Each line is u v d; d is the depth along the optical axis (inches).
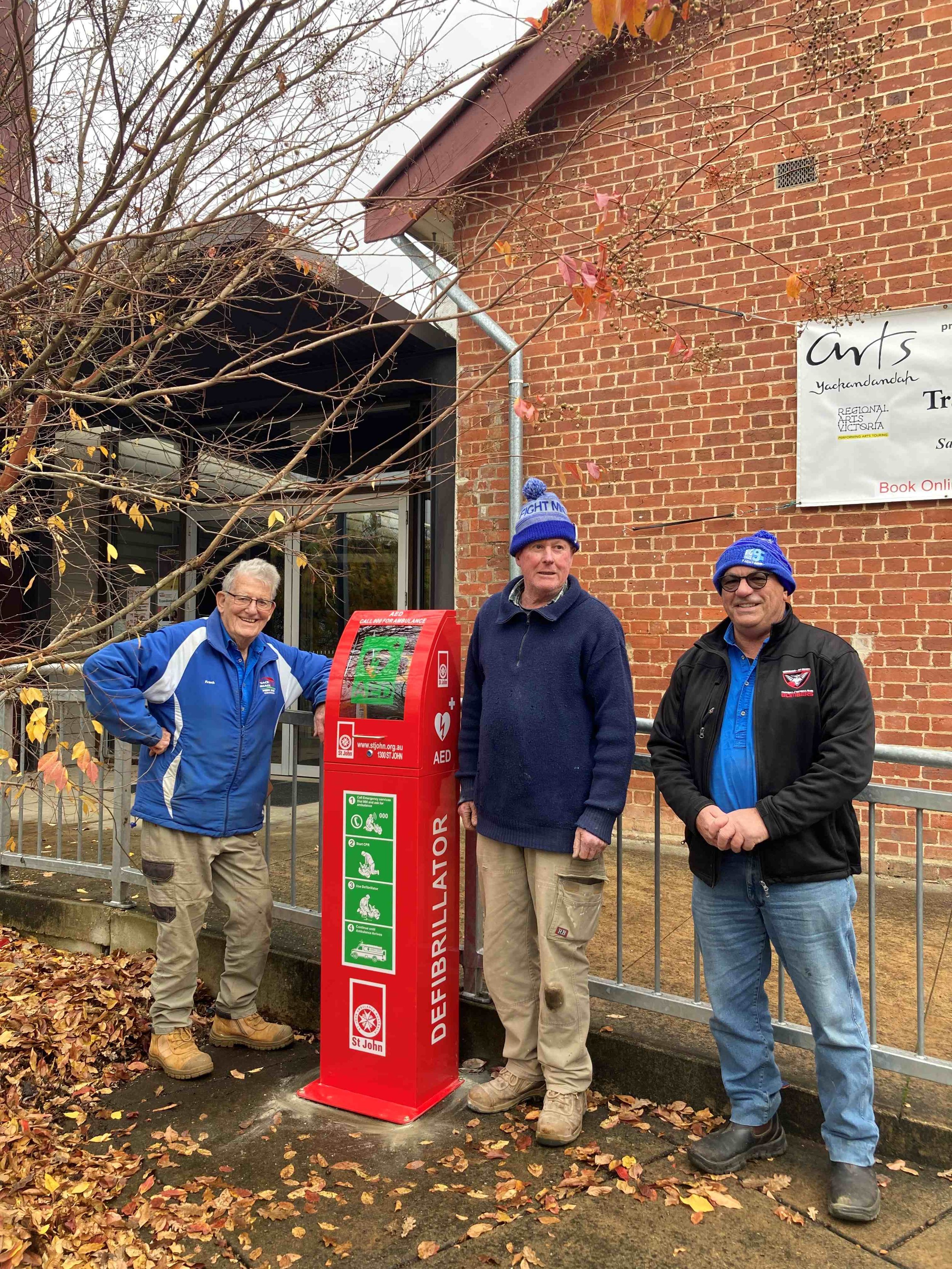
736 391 208.1
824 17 137.8
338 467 301.1
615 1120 108.7
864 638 194.9
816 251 199.2
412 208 158.1
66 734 144.6
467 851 129.3
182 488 170.7
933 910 165.3
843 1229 88.0
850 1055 91.9
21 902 175.6
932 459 188.5
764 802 92.1
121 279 122.3
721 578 98.3
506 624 112.7
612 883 181.6
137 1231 90.5
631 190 214.4
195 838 126.5
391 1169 100.7
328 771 118.0
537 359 230.5
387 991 113.3
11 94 116.0
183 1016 128.6
